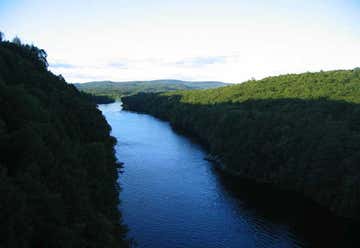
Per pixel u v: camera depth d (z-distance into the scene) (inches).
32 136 1153.4
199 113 4667.8
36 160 1110.4
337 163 2190.0
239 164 2800.2
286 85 4618.6
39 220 906.7
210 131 3969.0
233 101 4655.5
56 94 2174.0
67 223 1037.8
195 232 1749.5
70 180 1196.5
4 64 1953.7
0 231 777.6
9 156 1094.4
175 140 4045.3
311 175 2285.9
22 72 2065.7
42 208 941.8
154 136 4269.2
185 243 1637.6
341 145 2245.3
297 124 2721.5
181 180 2544.3
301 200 2249.0
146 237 1669.5
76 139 1867.6
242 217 1953.7
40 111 1503.4
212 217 1935.3
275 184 2541.8
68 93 2488.9
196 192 2311.8
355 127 2593.5
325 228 1862.7
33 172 1031.6
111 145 2593.5
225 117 3545.8
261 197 2277.3
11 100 1368.1
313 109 3107.8
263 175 2637.8
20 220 823.1
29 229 836.0
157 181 2497.5
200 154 3371.1
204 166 2940.5
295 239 1732.3
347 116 2812.5
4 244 766.5
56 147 1366.9
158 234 1706.4
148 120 5846.5
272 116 3029.0
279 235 1766.7
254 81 5585.6
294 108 3351.4
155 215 1921.8
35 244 882.8
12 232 783.7
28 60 2603.3
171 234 1713.8
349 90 3698.3
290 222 1920.5
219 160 3075.8
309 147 2411.4
